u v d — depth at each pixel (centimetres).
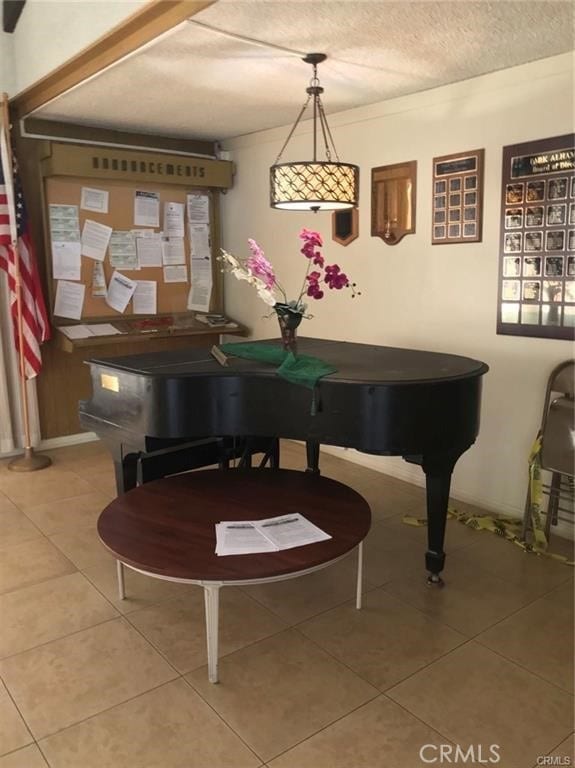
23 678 207
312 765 171
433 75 309
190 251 484
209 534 221
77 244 431
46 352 438
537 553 292
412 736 182
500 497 335
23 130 398
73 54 303
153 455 304
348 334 408
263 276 274
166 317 474
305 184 260
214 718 188
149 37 255
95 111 379
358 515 237
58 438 452
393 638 229
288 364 254
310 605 251
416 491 370
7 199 378
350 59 282
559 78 281
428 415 231
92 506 349
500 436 330
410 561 286
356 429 233
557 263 293
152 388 246
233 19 234
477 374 244
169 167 445
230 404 250
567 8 226
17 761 172
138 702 195
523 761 173
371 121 370
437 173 339
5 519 331
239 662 215
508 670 211
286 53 272
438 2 220
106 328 436
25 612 245
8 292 409
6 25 369
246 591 261
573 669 212
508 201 308
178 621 239
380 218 375
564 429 284
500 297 318
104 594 259
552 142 288
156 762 172
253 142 453
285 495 257
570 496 303
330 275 276
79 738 181
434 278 350
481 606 250
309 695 199
